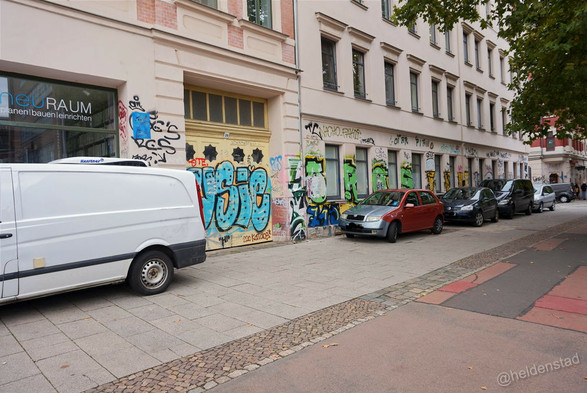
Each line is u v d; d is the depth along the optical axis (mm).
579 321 4543
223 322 4699
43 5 6703
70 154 7426
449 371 3408
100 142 7816
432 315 4902
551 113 11734
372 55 14766
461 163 21078
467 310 5059
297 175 11359
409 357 3705
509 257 8484
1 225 4449
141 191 5652
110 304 5328
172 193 6004
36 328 4457
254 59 10094
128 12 7832
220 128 9984
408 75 16828
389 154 15867
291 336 4281
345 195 13172
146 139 7984
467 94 22375
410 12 10711
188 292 5930
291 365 3586
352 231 10961
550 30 9406
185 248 6059
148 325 4578
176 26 8570
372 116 14547
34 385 3195
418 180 17672
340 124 13062
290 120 11203
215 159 9930
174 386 3207
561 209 23578
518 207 18203
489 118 24562
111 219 5289
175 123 8477
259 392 3115
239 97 10711
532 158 38625
